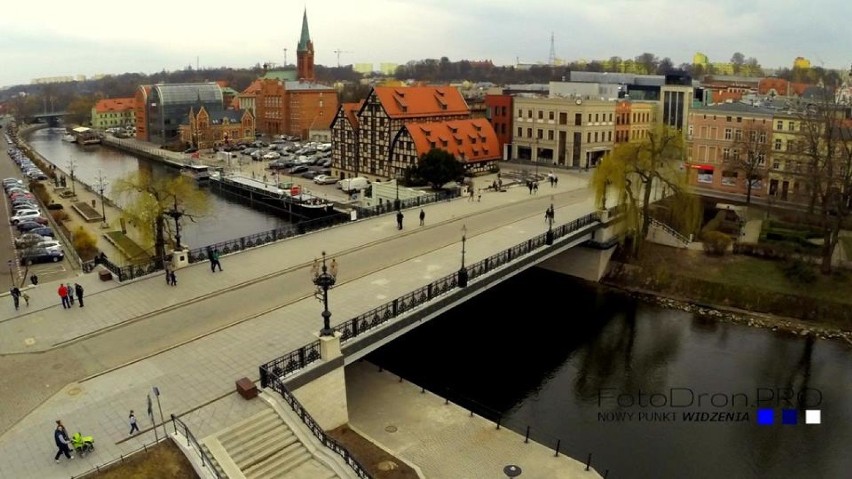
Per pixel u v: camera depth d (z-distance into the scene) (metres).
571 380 42.25
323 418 30.22
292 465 25.06
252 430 25.73
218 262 43.53
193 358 30.98
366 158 105.00
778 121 75.50
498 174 95.00
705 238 60.12
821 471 32.53
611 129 109.44
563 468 29.81
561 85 125.38
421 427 32.88
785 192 76.00
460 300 39.22
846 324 49.38
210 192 113.69
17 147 173.25
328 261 46.12
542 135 110.44
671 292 56.69
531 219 60.78
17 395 27.91
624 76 145.88
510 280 61.72
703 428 36.47
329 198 92.38
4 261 61.25
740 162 75.81
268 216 93.62
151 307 37.34
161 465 23.28
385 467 28.41
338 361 30.31
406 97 103.25
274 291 39.88
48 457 23.58
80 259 59.69
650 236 63.12
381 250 49.22
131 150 176.38
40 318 36.00
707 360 45.09
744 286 54.12
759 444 34.88
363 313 35.81
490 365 44.00
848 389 40.88
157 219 54.81
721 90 137.88
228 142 173.88
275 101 186.00
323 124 175.75
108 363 30.64
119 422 25.80
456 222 59.38
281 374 28.47
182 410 26.53
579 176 95.19
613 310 54.38
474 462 30.03
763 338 48.53
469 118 111.88
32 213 80.69
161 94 183.25
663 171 61.03
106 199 96.38
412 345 47.03
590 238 59.56
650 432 35.88
